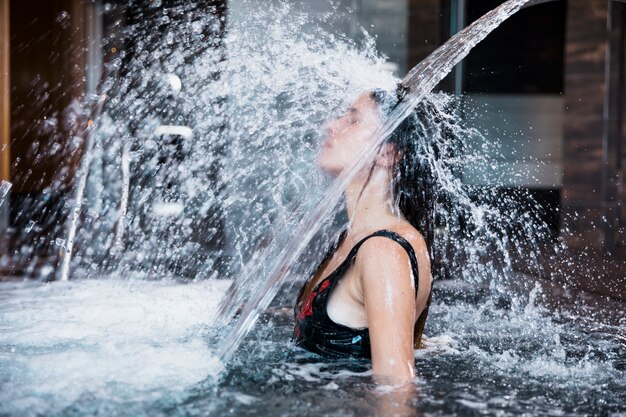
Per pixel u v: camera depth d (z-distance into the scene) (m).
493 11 1.75
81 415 1.16
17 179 9.45
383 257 1.42
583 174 7.18
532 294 3.49
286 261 1.55
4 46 8.74
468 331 2.19
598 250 6.57
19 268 4.56
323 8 6.25
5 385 1.33
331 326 1.55
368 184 1.61
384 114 1.63
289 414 1.16
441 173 1.80
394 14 6.77
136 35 7.73
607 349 1.89
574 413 1.22
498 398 1.30
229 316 2.08
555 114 8.98
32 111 9.53
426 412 1.18
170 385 1.34
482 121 8.97
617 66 7.09
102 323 2.06
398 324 1.37
